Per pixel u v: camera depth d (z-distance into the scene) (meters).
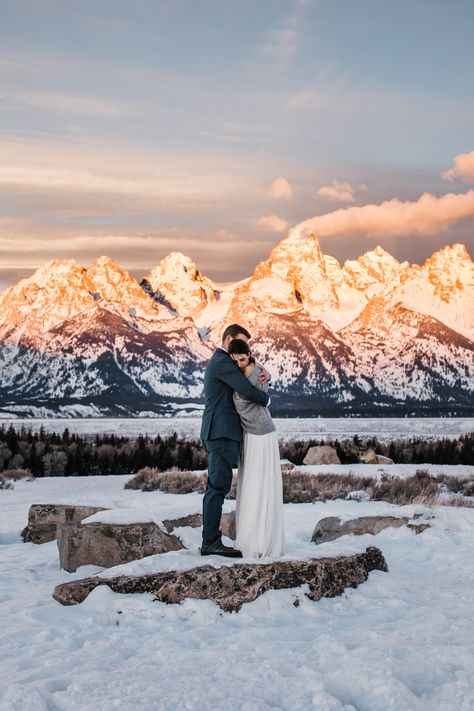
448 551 8.97
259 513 6.55
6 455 43.75
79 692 3.86
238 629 5.20
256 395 6.50
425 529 10.29
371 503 17.61
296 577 5.96
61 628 5.36
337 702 3.69
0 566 9.81
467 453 43.94
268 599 5.66
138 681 4.04
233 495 18.61
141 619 5.54
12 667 4.39
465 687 3.81
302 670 4.17
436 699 3.75
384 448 48.75
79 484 32.41
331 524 10.72
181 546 9.16
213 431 6.57
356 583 6.38
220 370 6.51
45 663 4.41
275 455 6.68
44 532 12.43
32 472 42.00
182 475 27.41
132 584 5.98
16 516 17.16
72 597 6.09
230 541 9.62
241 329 6.69
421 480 24.23
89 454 45.09
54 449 46.41
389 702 3.68
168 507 9.89
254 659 4.44
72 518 11.27
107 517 9.21
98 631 5.33
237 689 3.86
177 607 5.67
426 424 195.12
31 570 9.42
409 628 5.02
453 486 23.81
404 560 8.59
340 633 5.07
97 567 8.93
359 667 4.04
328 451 38.41
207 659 4.47
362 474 29.34
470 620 5.21
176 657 4.50
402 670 4.06
